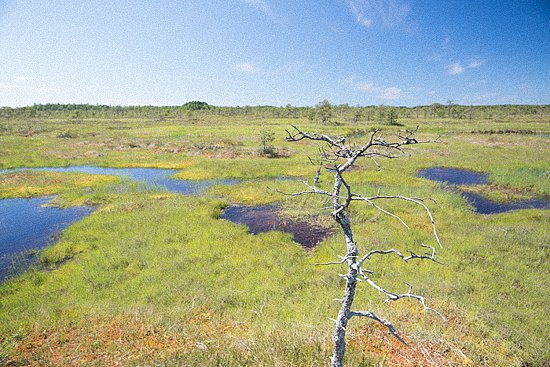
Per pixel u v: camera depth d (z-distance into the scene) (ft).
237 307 28.07
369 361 17.89
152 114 372.38
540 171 84.23
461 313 24.56
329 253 40.01
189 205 58.49
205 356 18.80
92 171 95.55
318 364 17.37
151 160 109.91
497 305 26.81
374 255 38.01
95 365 18.98
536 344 20.88
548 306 26.58
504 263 35.27
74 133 175.32
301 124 232.73
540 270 34.06
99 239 44.57
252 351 18.92
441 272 33.71
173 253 39.55
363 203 59.00
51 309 27.84
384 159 102.63
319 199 62.75
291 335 20.39
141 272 34.94
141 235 44.78
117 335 22.67
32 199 67.00
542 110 353.51
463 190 70.85
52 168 100.01
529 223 48.93
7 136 167.94
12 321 25.66
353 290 11.00
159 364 18.42
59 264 38.91
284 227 50.57
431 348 20.04
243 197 65.82
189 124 252.42
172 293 30.60
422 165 94.94
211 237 44.47
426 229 47.11
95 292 31.27
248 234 47.34
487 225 48.85
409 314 24.48
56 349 21.09
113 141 146.82
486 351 19.99
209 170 91.45
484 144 134.21
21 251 42.96
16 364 19.30
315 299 29.14
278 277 33.76
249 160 106.52
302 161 102.06
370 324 22.82
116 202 62.28
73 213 57.98
